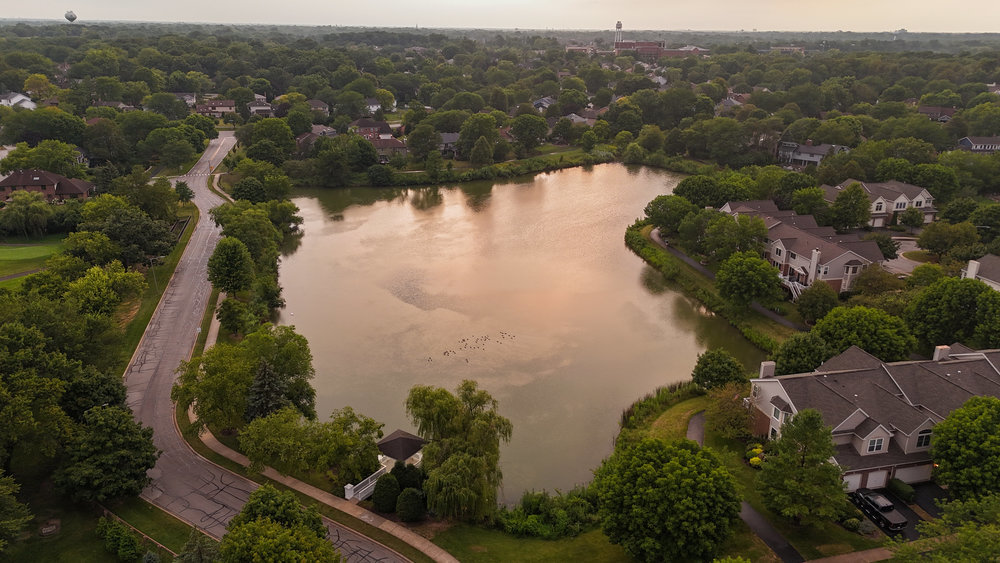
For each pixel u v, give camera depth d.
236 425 66.69
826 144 198.88
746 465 64.06
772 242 117.38
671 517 47.91
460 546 53.25
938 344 82.50
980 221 123.00
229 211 131.12
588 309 106.12
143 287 96.62
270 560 41.50
